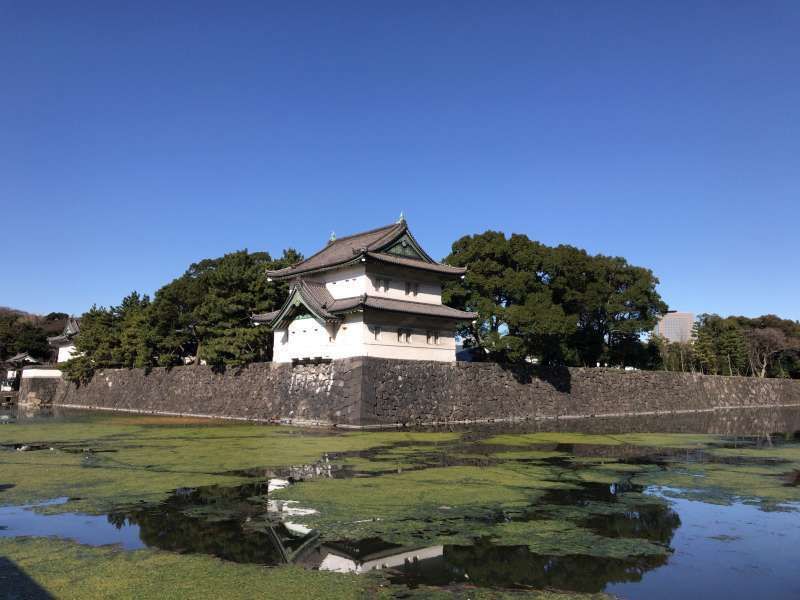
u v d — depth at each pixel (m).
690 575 10.11
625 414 59.88
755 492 16.94
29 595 8.69
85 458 22.58
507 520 13.45
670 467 21.53
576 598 9.09
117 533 12.08
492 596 9.09
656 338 94.75
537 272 57.84
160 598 8.65
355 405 38.25
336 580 9.60
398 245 44.09
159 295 58.56
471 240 56.72
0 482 17.50
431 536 12.12
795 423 49.19
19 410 63.12
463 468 20.58
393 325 41.72
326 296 43.75
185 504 14.66
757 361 96.00
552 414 52.47
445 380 44.25
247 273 51.19
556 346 55.41
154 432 34.16
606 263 64.12
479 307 53.53
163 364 59.62
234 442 28.53
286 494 15.82
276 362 46.19
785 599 9.07
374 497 15.55
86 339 69.81
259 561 10.46
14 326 96.75
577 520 13.55
